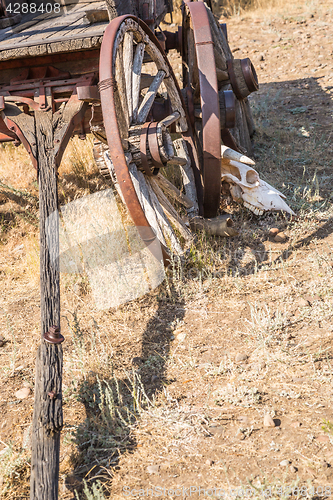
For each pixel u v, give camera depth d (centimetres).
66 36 353
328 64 879
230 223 416
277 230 418
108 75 301
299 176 520
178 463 229
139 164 352
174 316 341
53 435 203
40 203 301
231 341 308
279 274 368
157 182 409
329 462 217
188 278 378
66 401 279
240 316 331
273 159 561
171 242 380
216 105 372
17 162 624
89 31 366
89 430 254
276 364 281
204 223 416
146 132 346
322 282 346
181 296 359
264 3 1302
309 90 772
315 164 541
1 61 379
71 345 327
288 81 827
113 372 276
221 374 281
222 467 223
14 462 237
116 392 277
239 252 403
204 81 373
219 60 496
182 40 536
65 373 301
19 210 523
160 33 507
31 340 340
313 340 296
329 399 252
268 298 343
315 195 465
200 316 337
